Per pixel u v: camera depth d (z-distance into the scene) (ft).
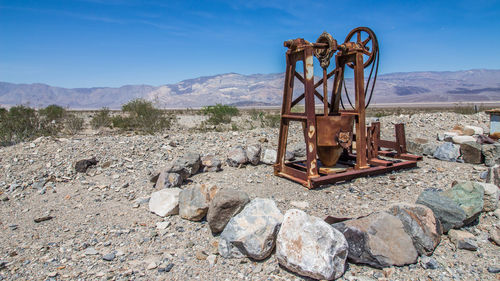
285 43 18.08
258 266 10.81
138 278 10.30
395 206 11.77
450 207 12.35
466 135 28.48
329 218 11.94
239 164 21.53
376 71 18.78
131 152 23.66
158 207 15.14
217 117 61.00
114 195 17.66
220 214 12.69
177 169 18.52
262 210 11.81
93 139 26.71
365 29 18.88
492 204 13.71
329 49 17.92
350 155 22.02
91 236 13.23
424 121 36.81
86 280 10.23
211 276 10.39
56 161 21.75
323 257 9.81
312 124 17.34
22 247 12.37
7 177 19.75
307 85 17.16
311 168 17.49
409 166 20.36
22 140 35.83
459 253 11.22
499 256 10.95
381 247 10.52
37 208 16.24
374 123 20.51
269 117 51.24
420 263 10.64
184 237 12.98
